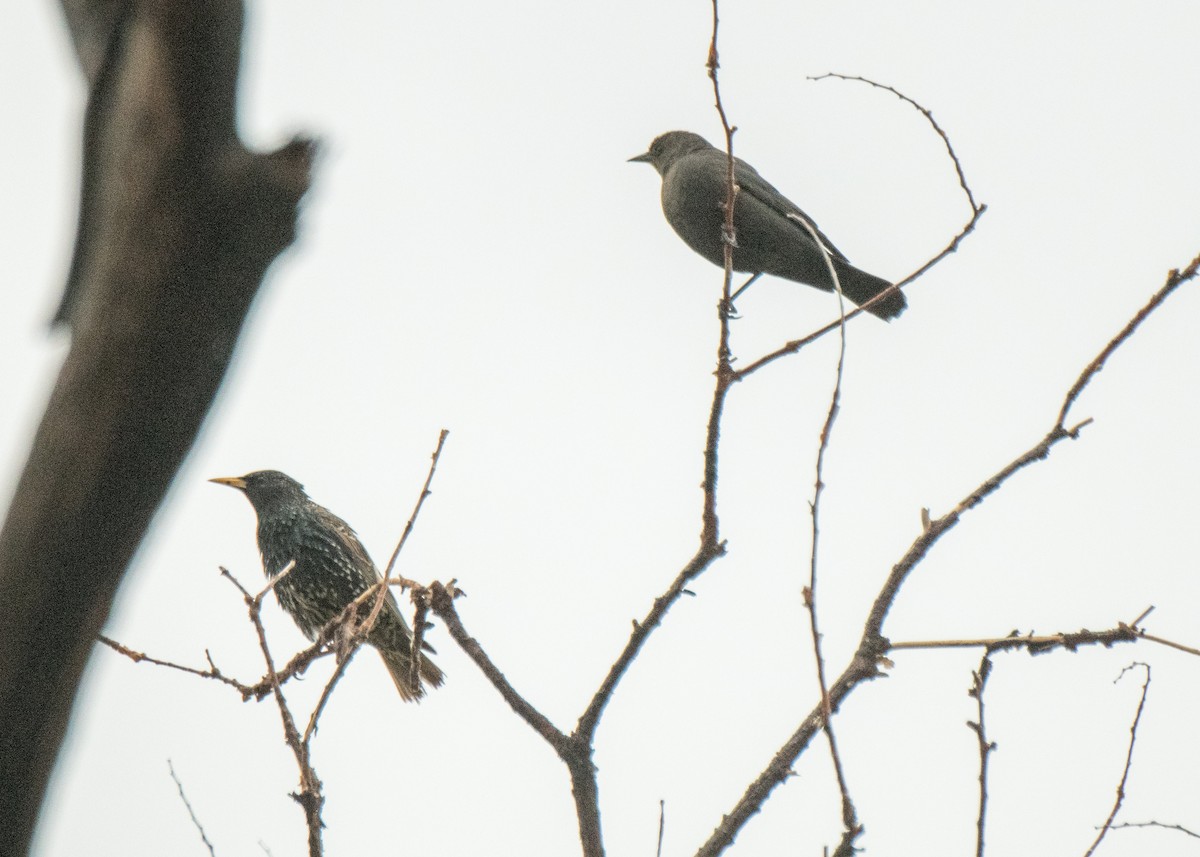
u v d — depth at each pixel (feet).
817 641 21.30
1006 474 24.93
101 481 12.76
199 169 12.07
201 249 12.26
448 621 25.49
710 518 25.62
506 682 25.13
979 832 22.08
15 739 13.67
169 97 11.95
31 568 13.01
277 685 21.86
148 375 12.52
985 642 24.39
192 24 11.82
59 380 12.64
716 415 25.99
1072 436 24.86
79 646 13.51
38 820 14.17
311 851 21.20
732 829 23.76
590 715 24.85
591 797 24.38
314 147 12.35
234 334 12.73
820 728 24.08
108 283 12.31
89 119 12.32
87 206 12.48
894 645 24.50
